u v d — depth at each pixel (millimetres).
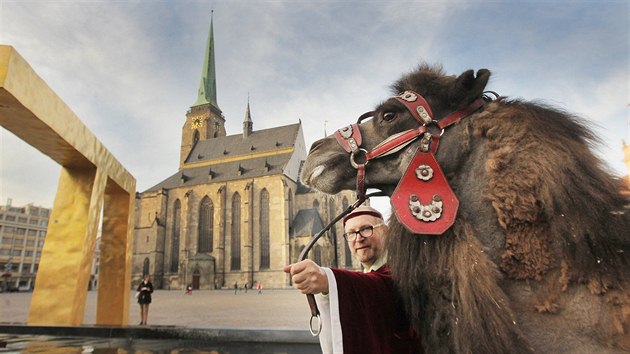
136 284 66188
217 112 85812
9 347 6910
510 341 1607
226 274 62188
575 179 1708
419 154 2062
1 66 6180
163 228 67875
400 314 2377
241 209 64812
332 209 66062
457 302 1759
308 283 2188
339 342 2074
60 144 8508
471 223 1896
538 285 1687
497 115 1989
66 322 8977
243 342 7184
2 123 7402
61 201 9883
